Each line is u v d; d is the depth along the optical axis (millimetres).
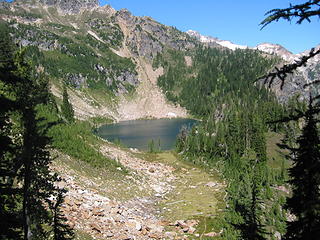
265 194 54094
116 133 187125
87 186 46500
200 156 98750
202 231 40594
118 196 48875
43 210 18984
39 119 17250
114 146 94438
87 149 61406
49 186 18672
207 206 51406
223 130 113250
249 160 83625
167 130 199250
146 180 65125
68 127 66000
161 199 55562
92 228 31578
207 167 87062
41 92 20250
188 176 75938
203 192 60656
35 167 17438
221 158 94500
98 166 59219
